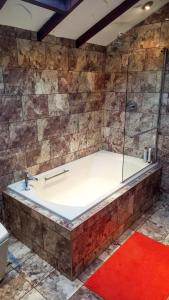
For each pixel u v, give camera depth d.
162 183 3.19
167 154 3.04
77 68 2.87
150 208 3.01
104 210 2.11
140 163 3.09
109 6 2.28
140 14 2.63
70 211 1.98
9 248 2.28
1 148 2.29
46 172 2.78
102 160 3.32
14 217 2.32
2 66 2.12
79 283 1.91
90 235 2.01
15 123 2.35
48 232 1.97
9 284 1.89
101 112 3.46
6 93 2.21
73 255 1.86
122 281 1.93
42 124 2.62
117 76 3.21
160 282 1.92
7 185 2.43
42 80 2.50
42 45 2.41
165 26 2.65
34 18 2.10
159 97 2.90
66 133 2.96
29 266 2.07
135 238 2.45
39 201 2.14
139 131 3.17
